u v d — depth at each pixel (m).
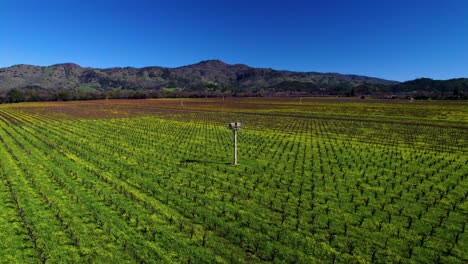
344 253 15.23
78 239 16.17
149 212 19.83
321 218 19.02
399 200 22.03
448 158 35.34
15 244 15.88
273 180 26.62
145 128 61.50
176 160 33.91
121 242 16.19
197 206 20.84
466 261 14.61
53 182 25.55
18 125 66.25
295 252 15.33
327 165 31.83
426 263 14.46
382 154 37.19
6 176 26.92
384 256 14.99
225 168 30.48
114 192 23.31
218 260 14.66
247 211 20.06
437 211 20.12
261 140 47.16
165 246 15.85
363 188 24.62
